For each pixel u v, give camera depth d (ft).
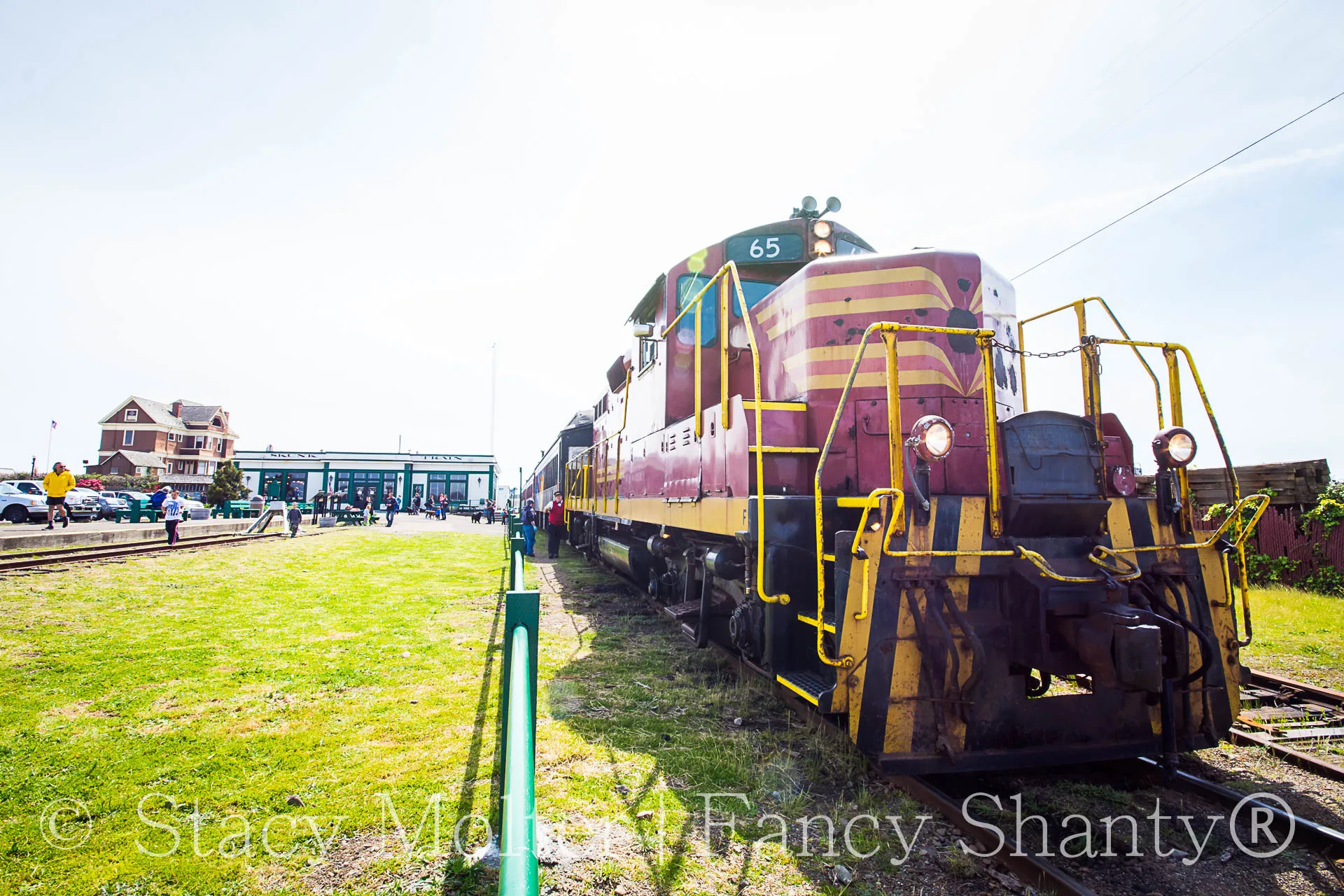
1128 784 11.56
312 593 28.81
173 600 26.16
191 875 8.54
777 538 13.47
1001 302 15.99
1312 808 10.78
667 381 21.59
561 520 48.16
